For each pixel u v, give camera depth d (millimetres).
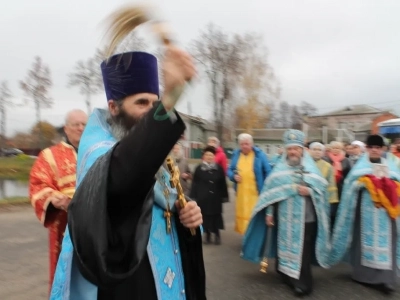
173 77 1130
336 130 32188
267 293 5074
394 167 5531
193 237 1717
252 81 35031
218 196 7578
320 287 5379
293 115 60188
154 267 1481
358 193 5465
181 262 1664
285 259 5152
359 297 5020
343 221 5473
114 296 1429
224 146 36188
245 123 35500
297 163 5301
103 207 1179
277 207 5316
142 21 1293
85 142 1509
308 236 5090
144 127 1165
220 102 35562
